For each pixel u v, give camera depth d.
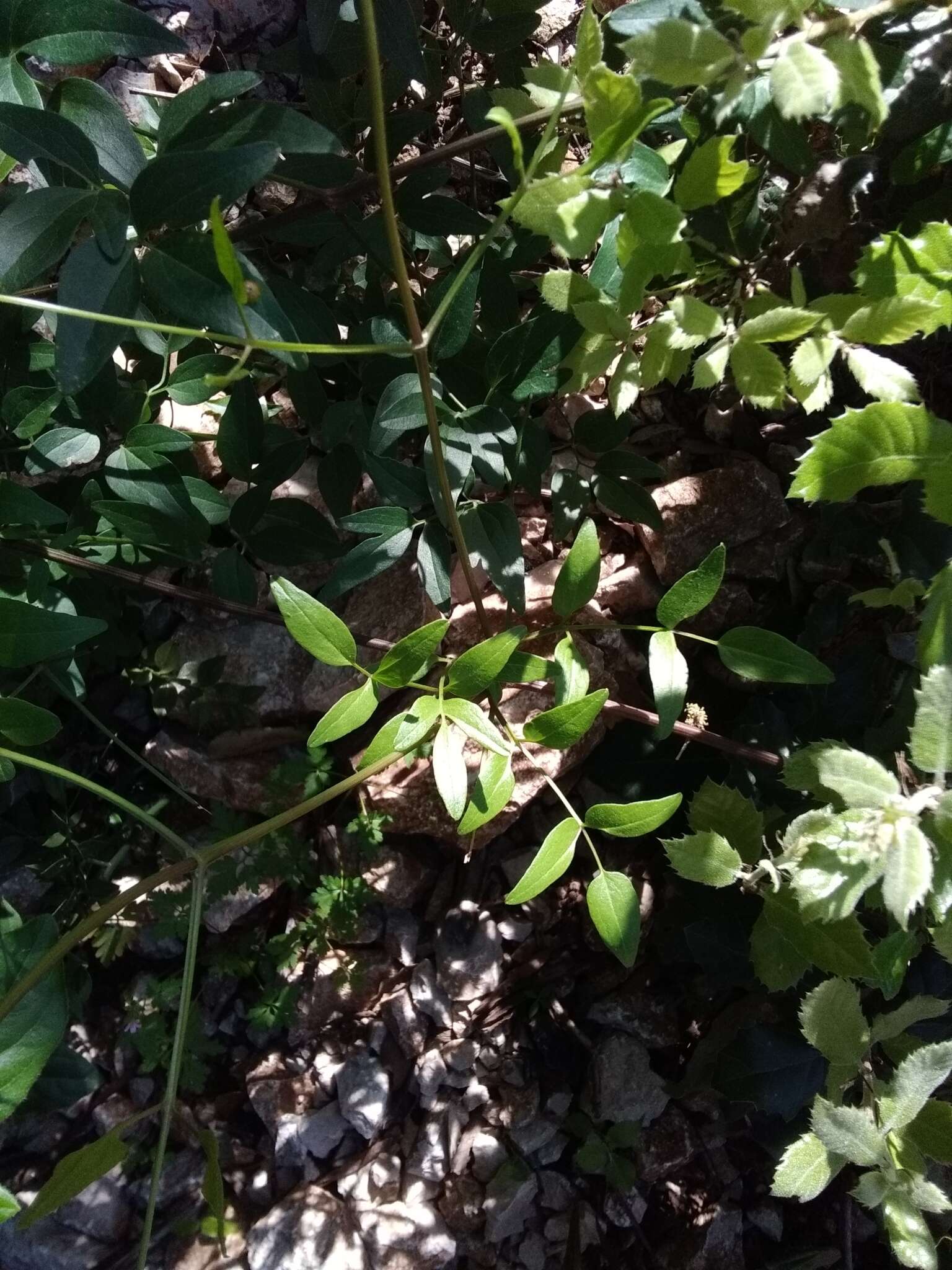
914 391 0.29
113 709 0.60
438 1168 0.58
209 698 0.56
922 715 0.29
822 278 0.41
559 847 0.35
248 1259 0.58
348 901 0.56
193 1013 0.60
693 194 0.29
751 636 0.36
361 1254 0.57
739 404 0.55
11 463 0.46
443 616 0.51
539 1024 0.60
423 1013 0.60
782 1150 0.51
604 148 0.26
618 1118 0.57
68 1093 0.41
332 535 0.47
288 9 0.60
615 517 0.56
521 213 0.27
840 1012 0.34
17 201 0.30
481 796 0.34
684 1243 0.57
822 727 0.52
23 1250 0.58
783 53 0.25
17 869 0.60
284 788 0.56
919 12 0.35
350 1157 0.60
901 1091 0.31
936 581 0.30
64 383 0.29
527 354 0.40
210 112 0.32
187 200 0.29
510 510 0.42
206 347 0.49
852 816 0.30
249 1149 0.62
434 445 0.35
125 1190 0.60
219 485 0.58
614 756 0.55
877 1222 0.57
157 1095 0.61
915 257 0.30
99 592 0.49
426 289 0.53
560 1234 0.58
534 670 0.38
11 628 0.32
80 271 0.30
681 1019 0.59
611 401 0.35
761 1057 0.48
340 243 0.43
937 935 0.32
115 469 0.43
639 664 0.56
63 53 0.32
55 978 0.31
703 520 0.54
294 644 0.58
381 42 0.37
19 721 0.33
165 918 0.55
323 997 0.60
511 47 0.44
